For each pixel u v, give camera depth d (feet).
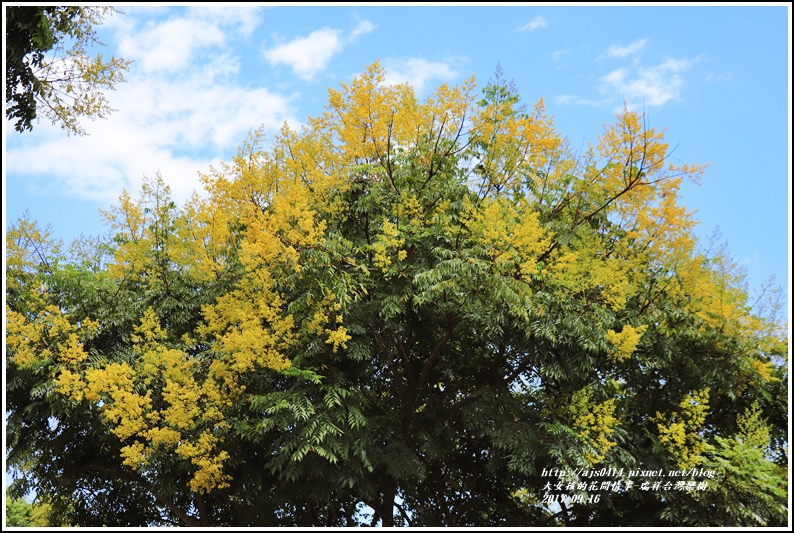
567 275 25.88
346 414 25.94
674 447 28.02
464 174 29.19
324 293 24.25
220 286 28.99
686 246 27.99
